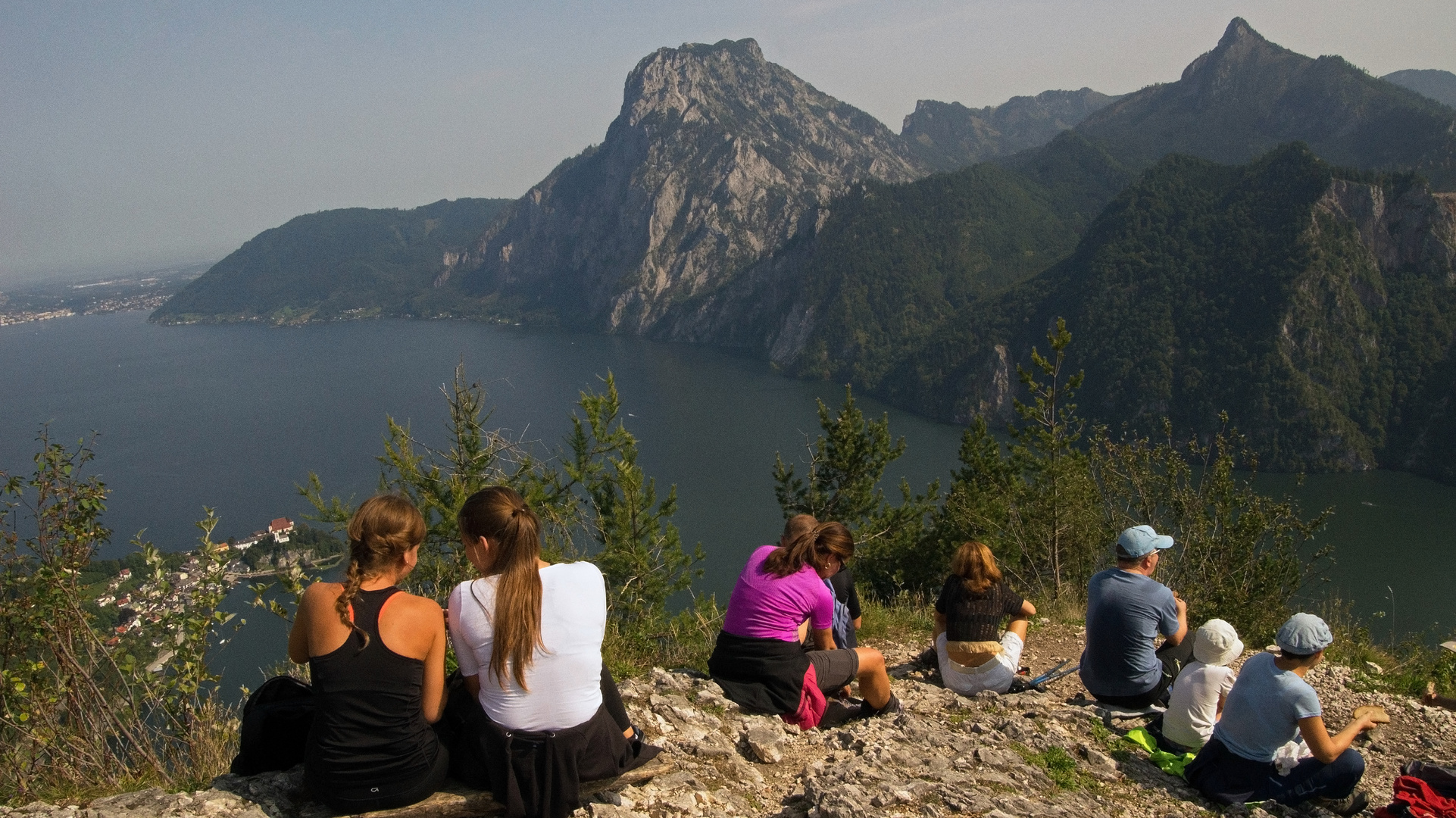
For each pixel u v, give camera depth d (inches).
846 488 824.9
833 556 231.5
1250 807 198.5
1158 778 211.6
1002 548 621.6
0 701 218.2
